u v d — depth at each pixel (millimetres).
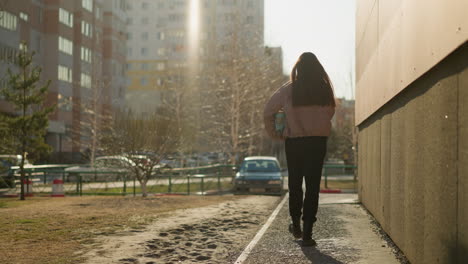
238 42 30844
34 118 13688
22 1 42938
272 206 9305
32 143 13711
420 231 3629
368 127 7680
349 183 23984
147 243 5000
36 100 13930
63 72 50938
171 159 14805
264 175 16359
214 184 21766
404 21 4254
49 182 21266
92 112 40531
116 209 8617
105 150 14336
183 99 51438
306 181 4516
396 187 4695
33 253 4441
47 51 49438
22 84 13781
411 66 3877
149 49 101938
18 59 13969
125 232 5715
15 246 4789
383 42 5617
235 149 28844
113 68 69438
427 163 3414
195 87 53562
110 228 6031
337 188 20281
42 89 14031
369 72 7172
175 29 95188
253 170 17188
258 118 34250
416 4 3742
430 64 3213
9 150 13547
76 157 48312
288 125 4535
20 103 13750
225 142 30406
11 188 17844
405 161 4254
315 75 4473
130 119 14219
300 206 4758
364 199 8484
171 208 8867
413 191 3881
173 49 87000
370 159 7359
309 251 4379
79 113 52562
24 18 43875
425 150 3480
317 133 4414
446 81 2930
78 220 6816
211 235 5625
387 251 4395
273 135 4828
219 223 6656
